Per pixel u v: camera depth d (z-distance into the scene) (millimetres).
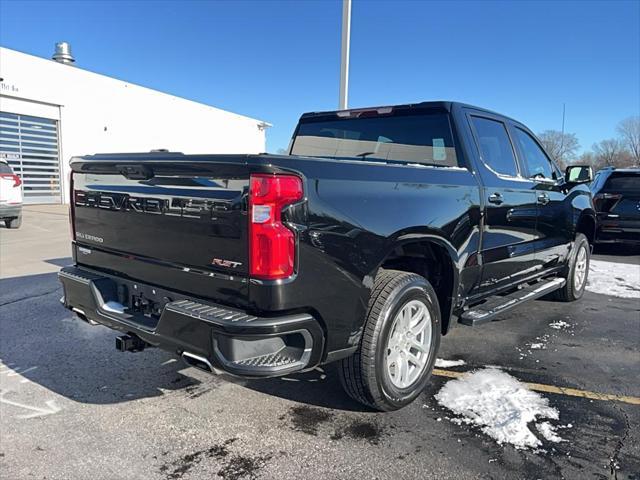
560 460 2693
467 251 3648
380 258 2848
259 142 36406
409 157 4156
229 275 2496
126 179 3047
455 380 3707
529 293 4738
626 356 4238
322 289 2547
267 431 2982
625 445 2842
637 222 9320
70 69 21094
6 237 11375
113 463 2652
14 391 3488
